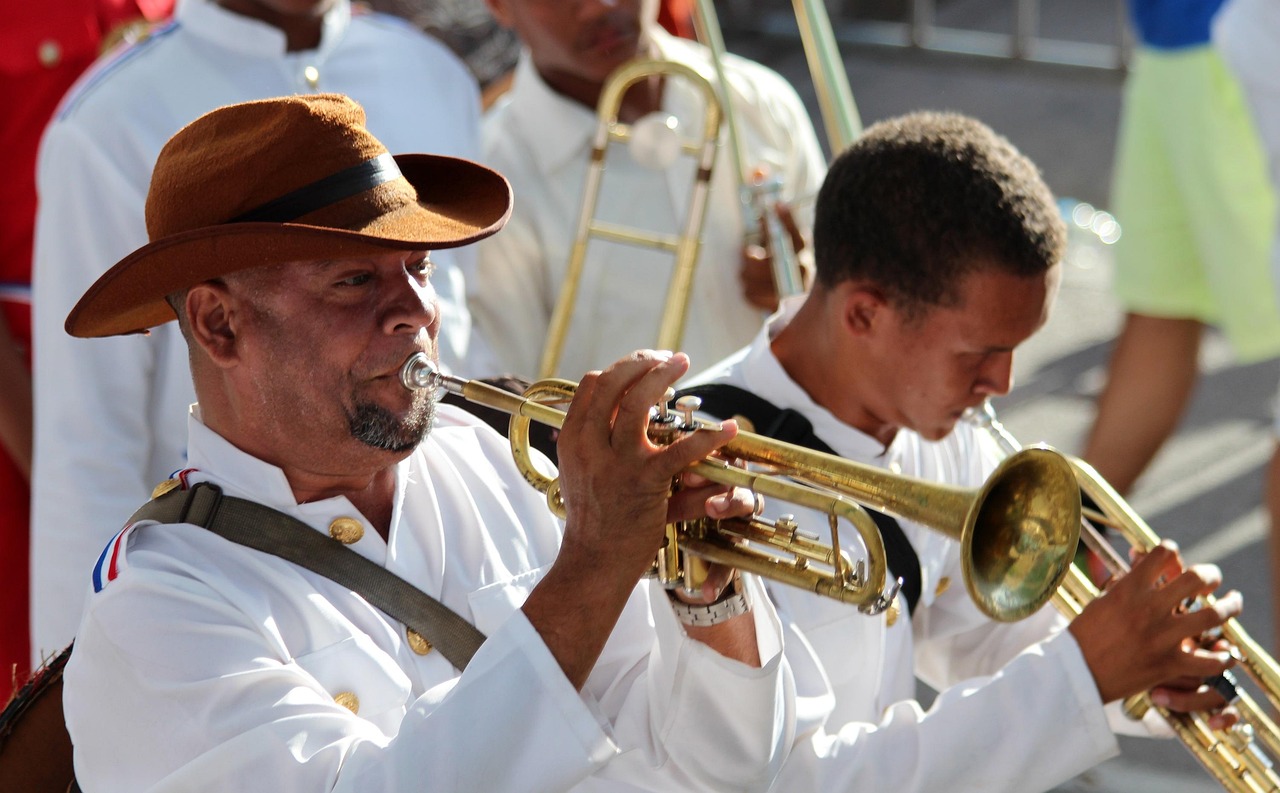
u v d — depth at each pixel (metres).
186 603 4.35
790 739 4.77
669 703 4.62
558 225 8.31
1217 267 9.62
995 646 6.24
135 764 4.32
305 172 4.35
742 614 4.56
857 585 4.28
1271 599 10.80
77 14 8.20
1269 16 7.82
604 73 8.19
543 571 4.95
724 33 20.30
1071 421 13.03
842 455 5.64
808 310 5.69
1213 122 9.40
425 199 4.91
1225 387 13.51
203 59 7.36
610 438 4.11
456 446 5.11
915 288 5.34
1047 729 5.02
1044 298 5.43
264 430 4.59
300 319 4.42
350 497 4.75
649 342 8.33
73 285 7.02
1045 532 4.21
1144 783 9.04
